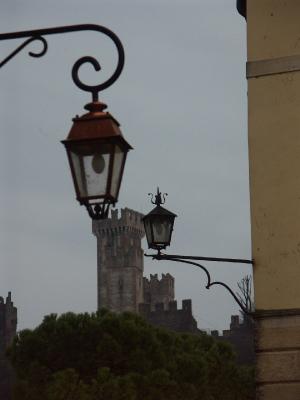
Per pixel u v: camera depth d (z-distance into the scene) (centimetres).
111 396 7881
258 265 2962
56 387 7875
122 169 1806
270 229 2972
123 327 8712
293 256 2938
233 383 8962
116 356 8638
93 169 1781
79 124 1806
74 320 8769
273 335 2886
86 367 8638
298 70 3042
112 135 1775
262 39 3091
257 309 2928
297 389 2830
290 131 3012
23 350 8688
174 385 8269
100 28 1884
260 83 3064
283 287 2925
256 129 3038
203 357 8981
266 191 2995
